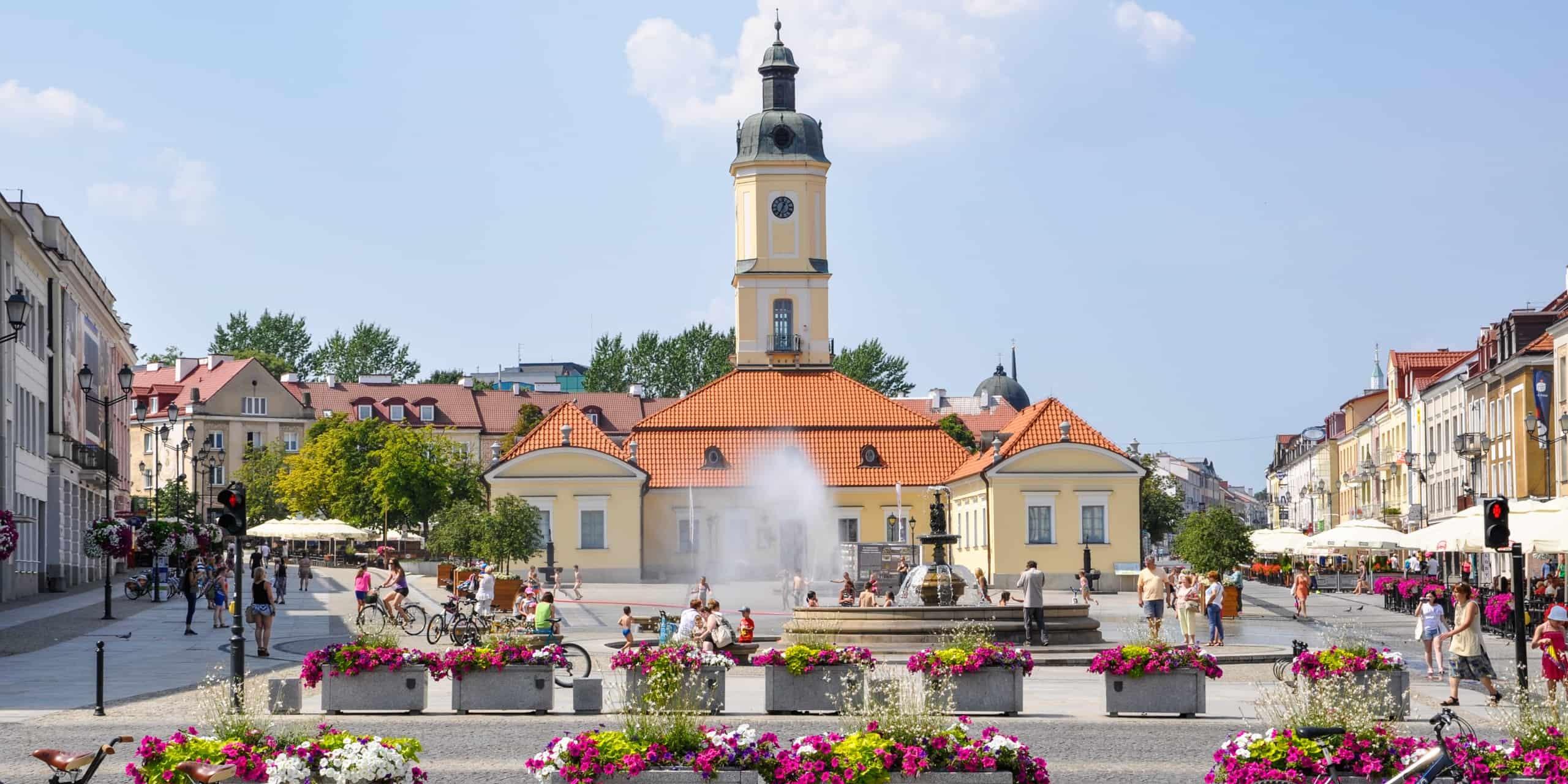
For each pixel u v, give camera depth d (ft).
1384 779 50.75
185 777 48.44
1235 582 192.03
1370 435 420.77
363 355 632.38
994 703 86.38
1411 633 161.27
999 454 258.78
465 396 531.91
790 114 335.88
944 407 619.26
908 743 55.52
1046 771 55.72
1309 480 543.39
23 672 109.50
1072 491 258.78
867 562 241.96
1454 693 93.81
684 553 286.25
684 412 299.79
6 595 200.95
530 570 237.45
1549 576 171.12
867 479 291.79
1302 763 51.24
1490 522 87.20
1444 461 322.75
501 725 81.20
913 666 87.71
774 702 87.20
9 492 197.47
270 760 48.98
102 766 65.21
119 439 340.39
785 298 332.39
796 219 332.39
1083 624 136.67
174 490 343.67
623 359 579.48
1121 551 258.57
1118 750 72.59
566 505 277.03
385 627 140.46
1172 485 470.80
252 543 419.13
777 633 156.46
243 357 557.33
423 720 83.10
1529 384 250.78
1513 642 146.72
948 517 293.64
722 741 53.98
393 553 328.70
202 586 187.01
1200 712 85.30
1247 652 128.47
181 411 483.51
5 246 198.59
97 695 83.51
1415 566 263.70
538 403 538.88
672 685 83.10
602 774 53.11
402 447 366.84
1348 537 213.25
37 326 224.12
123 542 200.34
